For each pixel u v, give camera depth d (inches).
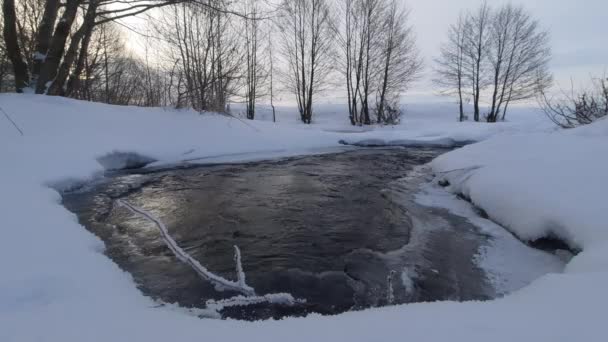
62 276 109.8
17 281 101.7
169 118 389.1
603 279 94.8
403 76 1053.8
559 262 153.1
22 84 354.0
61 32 338.6
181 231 189.8
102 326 83.7
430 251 170.2
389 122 971.3
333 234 190.7
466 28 1151.6
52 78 346.9
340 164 381.7
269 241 180.9
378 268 154.1
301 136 498.6
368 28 1015.0
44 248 127.0
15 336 78.2
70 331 80.8
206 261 157.6
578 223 150.9
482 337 72.1
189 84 457.4
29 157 235.0
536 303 87.0
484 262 158.6
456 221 207.5
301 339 75.2
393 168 363.6
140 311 95.0
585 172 176.9
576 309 80.4
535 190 183.9
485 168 243.8
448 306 90.4
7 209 156.4
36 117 281.0
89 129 306.3
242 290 131.0
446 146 549.0
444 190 273.6
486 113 1223.5
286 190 273.1
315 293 134.3
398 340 73.0
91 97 555.5
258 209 227.9
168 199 242.5
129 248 163.9
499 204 201.6
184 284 134.2
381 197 256.5
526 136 272.1
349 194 264.5
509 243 175.3
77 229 153.1
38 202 175.3
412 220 211.2
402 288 137.9
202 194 256.7
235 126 439.5
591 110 338.0
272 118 1143.0
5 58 482.3
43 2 485.4
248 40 768.9
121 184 266.7
